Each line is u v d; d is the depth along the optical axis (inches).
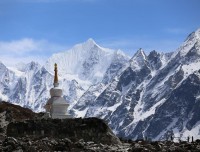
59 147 3548.2
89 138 4151.1
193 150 3597.4
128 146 3848.4
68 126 4217.5
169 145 3850.9
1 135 4205.2
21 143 3469.5
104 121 4239.7
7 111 5334.6
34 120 4276.6
